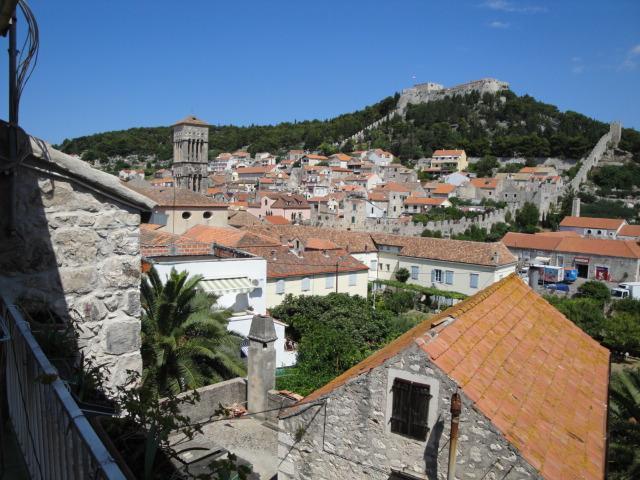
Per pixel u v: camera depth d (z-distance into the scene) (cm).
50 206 659
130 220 718
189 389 1614
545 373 1104
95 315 698
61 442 363
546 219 11200
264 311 2955
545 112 18912
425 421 929
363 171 16125
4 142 607
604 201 11756
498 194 12125
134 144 19750
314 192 13562
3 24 486
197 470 559
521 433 861
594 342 1411
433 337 980
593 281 6159
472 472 868
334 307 3631
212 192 12719
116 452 354
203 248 3241
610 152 14662
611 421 1465
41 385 412
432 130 18538
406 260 6259
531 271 1875
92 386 491
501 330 1180
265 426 1411
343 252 5209
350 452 1024
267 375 1445
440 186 13012
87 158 18750
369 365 1102
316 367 2533
